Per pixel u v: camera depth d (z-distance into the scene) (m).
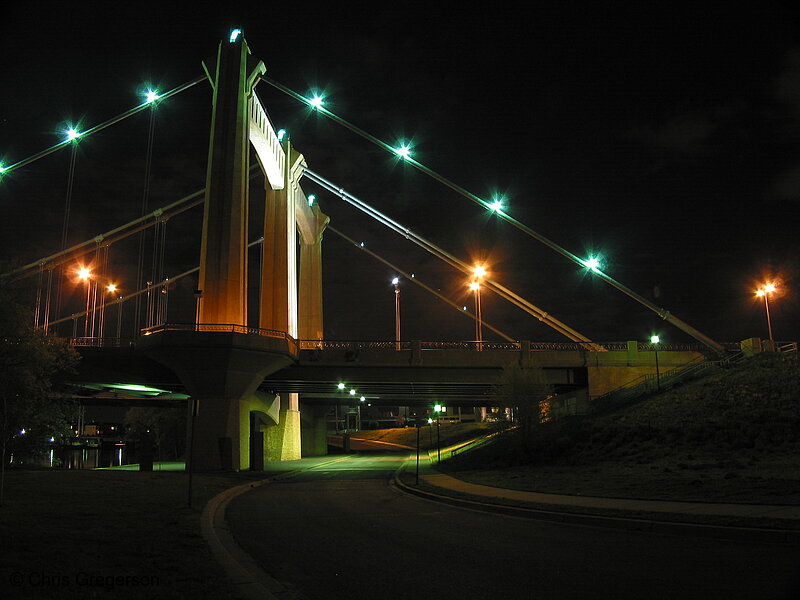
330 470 49.19
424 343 66.12
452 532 14.27
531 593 8.30
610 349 67.88
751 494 17.14
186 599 7.61
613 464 35.00
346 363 64.88
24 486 24.58
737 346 67.25
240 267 53.38
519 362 65.25
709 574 9.02
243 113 56.34
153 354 51.78
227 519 17.92
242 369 52.12
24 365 31.69
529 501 19.39
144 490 25.56
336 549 12.23
